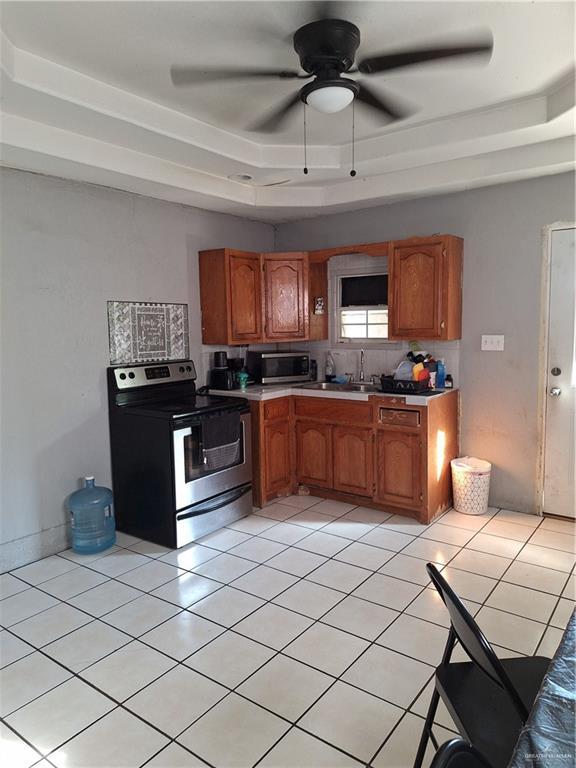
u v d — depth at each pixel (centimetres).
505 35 215
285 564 314
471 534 353
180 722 194
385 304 444
